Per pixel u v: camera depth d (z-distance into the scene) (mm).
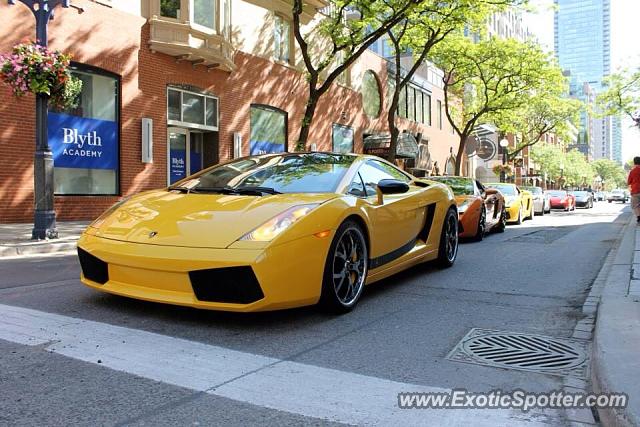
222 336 3832
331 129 23766
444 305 5016
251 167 5352
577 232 12844
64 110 13211
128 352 3438
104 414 2598
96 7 13672
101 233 4332
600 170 130500
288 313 4527
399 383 3082
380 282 6113
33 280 5945
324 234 4121
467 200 10297
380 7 15211
